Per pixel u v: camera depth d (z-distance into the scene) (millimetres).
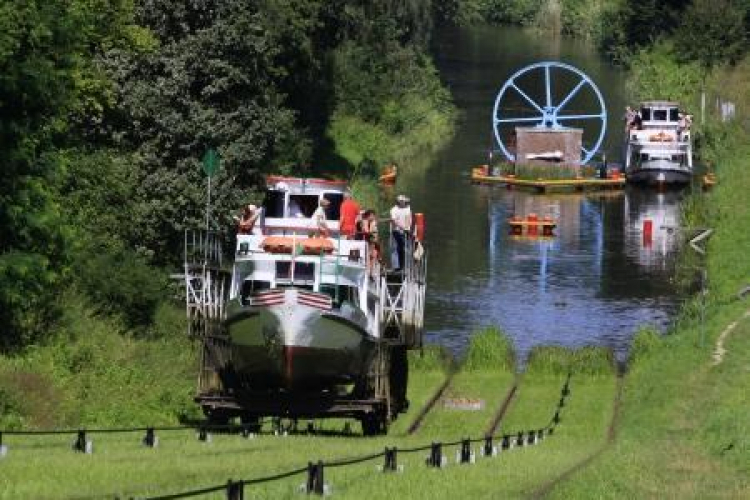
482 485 62594
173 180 141000
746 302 147250
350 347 92375
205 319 97625
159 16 150125
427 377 125500
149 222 140875
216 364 95438
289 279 93500
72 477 57656
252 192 145625
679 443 89250
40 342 111625
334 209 97250
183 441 78000
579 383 125375
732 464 77062
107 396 103125
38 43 99188
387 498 56469
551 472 69812
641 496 63969
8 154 96750
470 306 158125
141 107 143625
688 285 169625
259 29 151625
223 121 145750
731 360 121750
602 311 156625
